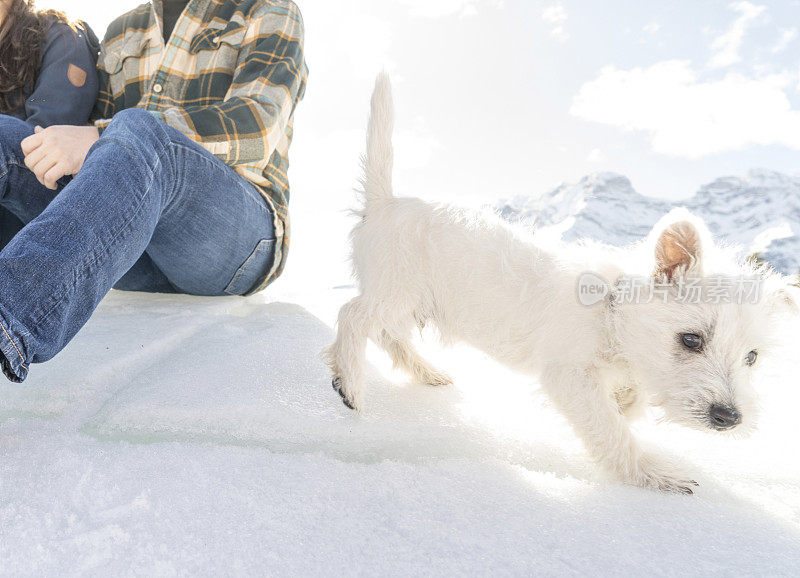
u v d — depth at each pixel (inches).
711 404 49.2
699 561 37.2
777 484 50.4
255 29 97.6
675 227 51.6
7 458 45.9
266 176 99.2
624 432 51.4
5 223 89.8
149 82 101.0
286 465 47.9
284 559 35.4
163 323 87.2
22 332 41.3
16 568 32.9
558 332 55.7
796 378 71.5
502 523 40.9
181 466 46.3
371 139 72.7
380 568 35.0
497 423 60.2
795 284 54.9
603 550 38.0
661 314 51.8
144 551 35.1
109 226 49.3
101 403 62.2
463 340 66.1
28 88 101.2
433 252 64.9
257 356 73.7
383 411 62.6
